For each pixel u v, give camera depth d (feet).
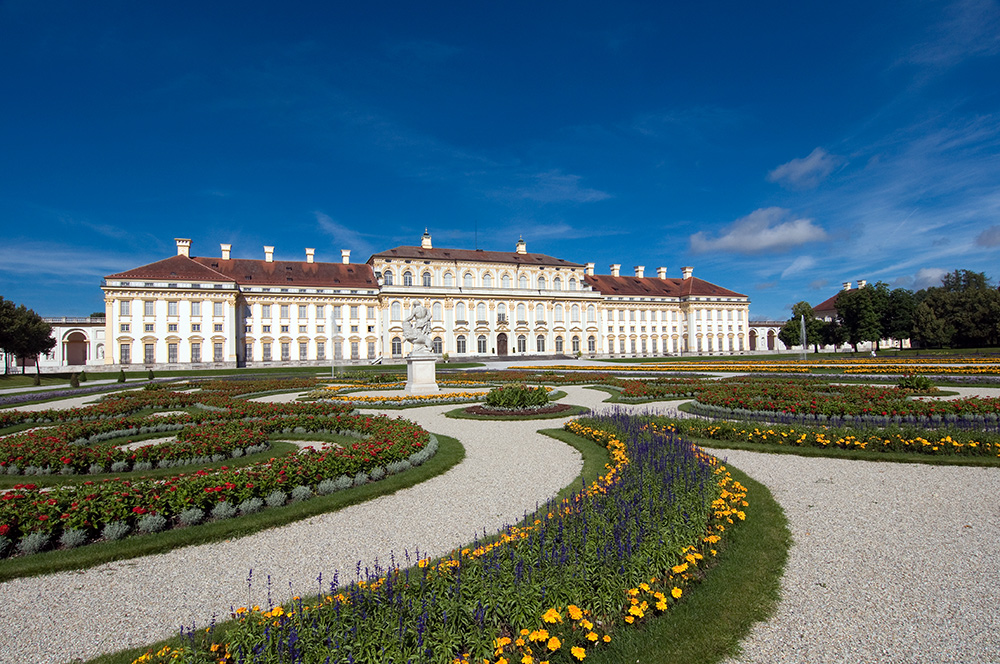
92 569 26.11
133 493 31.40
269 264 272.31
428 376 99.35
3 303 191.72
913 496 33.71
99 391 122.21
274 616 17.37
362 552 27.40
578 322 311.68
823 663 17.24
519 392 77.00
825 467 41.68
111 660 18.42
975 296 272.31
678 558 22.25
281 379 139.03
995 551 25.08
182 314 233.14
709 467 34.94
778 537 27.30
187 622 21.01
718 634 18.72
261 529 30.94
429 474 41.60
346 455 40.01
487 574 19.27
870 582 22.47
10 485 39.55
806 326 317.83
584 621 17.49
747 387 82.89
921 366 127.75
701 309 340.39
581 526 23.32
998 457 41.11
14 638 20.18
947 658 17.30
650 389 92.63
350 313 269.44
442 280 286.66
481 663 15.96
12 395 114.21
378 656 15.52
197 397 91.50
